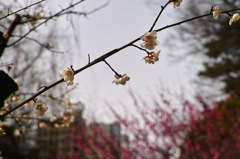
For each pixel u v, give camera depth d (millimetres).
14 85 2170
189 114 7852
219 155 7082
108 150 7594
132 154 7496
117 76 1737
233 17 1642
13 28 2760
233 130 7426
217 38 10367
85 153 7922
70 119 4039
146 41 1543
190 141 7395
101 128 7891
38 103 1663
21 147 10820
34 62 7355
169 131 7410
